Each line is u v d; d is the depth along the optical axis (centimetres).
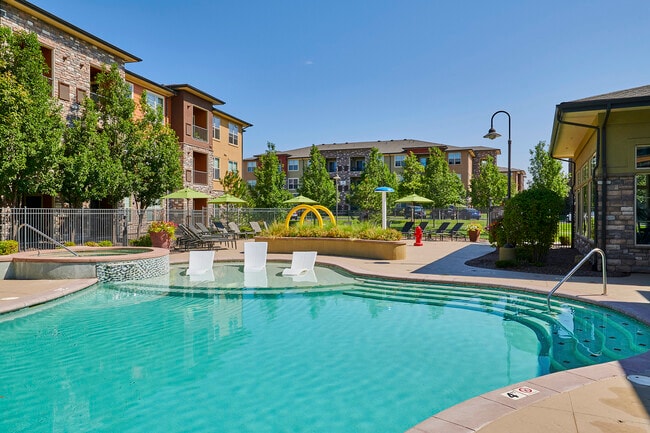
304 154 6000
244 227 2747
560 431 304
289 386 487
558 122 1203
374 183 4125
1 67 1548
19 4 1703
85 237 1827
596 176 1143
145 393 470
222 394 467
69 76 1972
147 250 1404
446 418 324
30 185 1598
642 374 415
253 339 666
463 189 4788
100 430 389
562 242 1928
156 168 2158
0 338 670
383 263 1395
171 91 2739
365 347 625
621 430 305
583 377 407
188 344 643
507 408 340
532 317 780
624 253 1110
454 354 591
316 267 1415
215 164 3281
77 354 598
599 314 766
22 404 445
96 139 1864
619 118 1107
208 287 1068
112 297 969
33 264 1081
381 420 404
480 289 986
